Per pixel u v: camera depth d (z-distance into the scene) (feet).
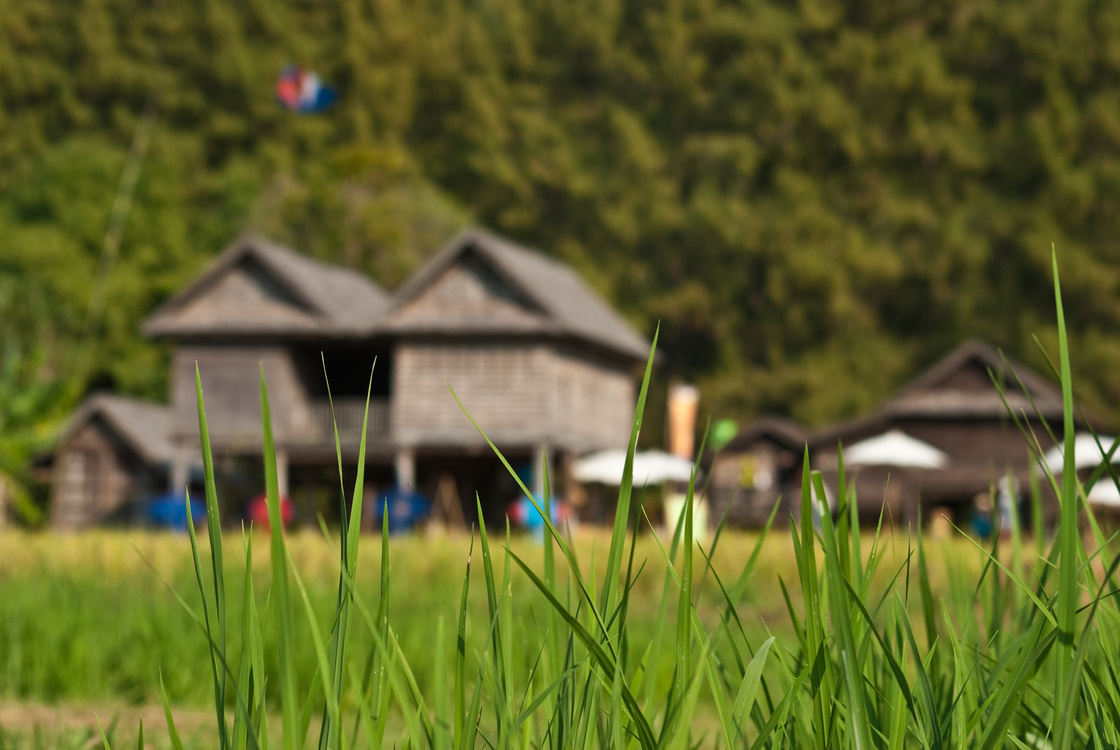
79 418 157.58
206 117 216.95
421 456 140.87
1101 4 207.82
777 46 216.33
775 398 205.67
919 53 211.41
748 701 5.33
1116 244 200.75
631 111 219.82
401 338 133.18
